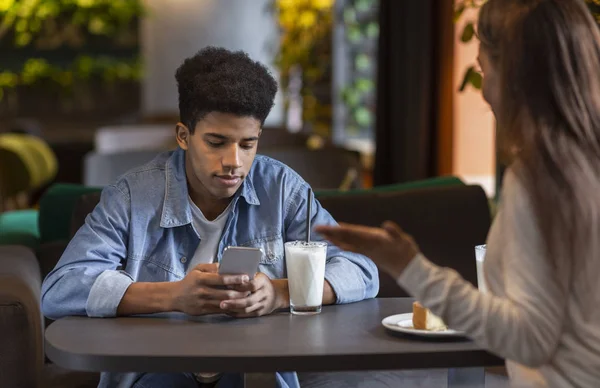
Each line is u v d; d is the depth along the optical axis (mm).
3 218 3574
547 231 1513
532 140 1563
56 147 9375
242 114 1964
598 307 1528
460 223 2799
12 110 10500
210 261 2145
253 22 9180
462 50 4484
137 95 10469
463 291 1552
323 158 4816
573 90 1557
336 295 2033
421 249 2760
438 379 2078
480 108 4570
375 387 2146
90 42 10391
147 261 2113
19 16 10070
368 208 2775
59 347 1651
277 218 2191
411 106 4680
